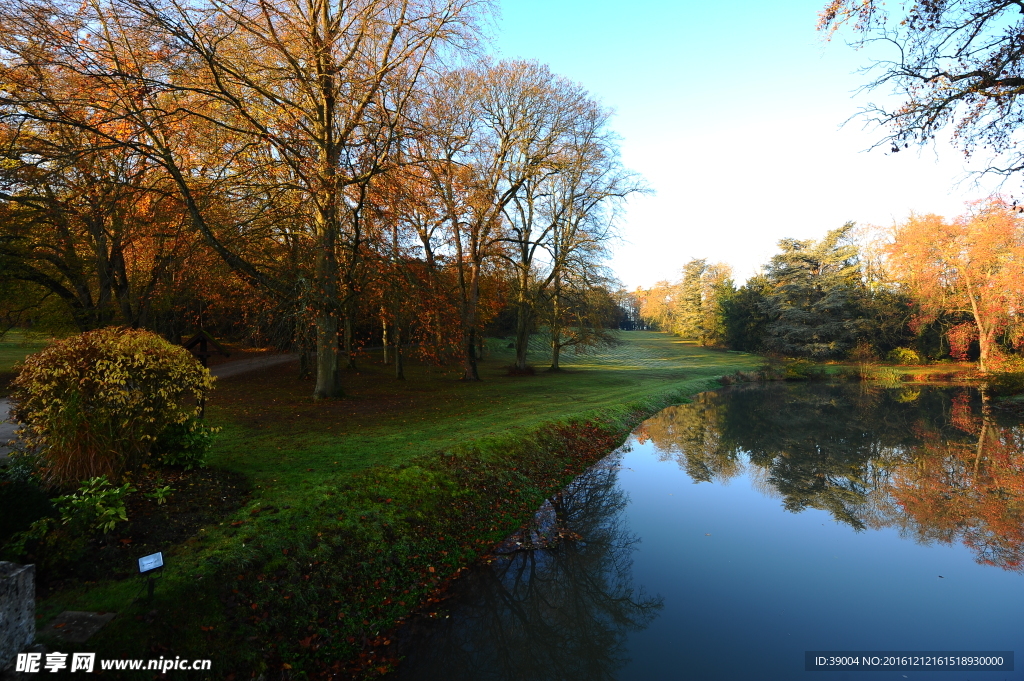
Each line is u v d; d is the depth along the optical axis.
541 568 8.66
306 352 24.45
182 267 16.83
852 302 57.62
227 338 30.84
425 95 16.98
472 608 7.19
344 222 16.92
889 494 13.21
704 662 6.16
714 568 8.82
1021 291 38.06
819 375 45.84
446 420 15.45
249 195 14.66
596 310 35.66
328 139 15.95
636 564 8.92
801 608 7.41
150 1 11.95
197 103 13.84
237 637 5.19
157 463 7.52
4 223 13.43
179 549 5.86
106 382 6.56
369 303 19.88
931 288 46.78
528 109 28.80
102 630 4.41
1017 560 9.11
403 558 7.57
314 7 16.27
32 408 6.62
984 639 6.63
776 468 15.89
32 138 12.30
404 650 6.14
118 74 11.84
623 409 23.19
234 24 14.14
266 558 6.15
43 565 5.02
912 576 8.52
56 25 11.90
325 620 6.02
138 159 15.78
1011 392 33.91
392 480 9.22
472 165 24.45
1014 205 10.62
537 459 13.45
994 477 14.89
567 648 6.47
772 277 64.06
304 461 9.67
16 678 3.74
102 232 14.76
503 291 32.38
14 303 18.69
